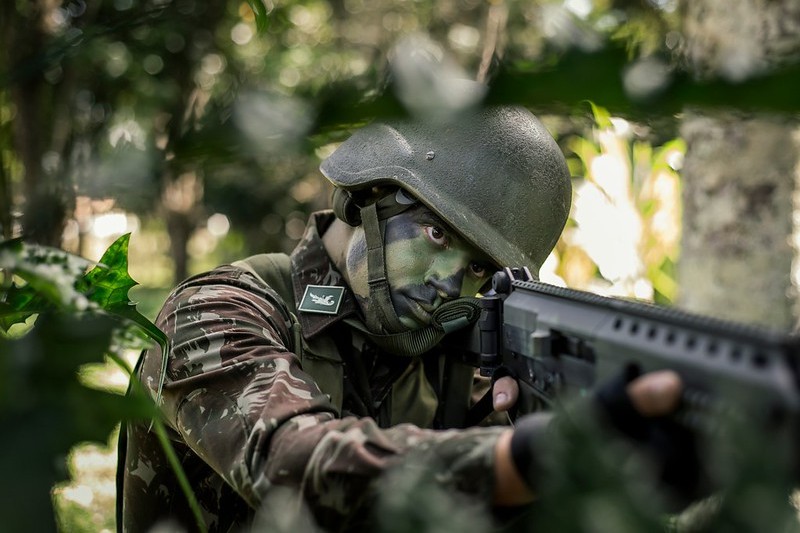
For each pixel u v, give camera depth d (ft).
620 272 12.49
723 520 1.87
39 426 1.60
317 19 28.02
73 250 2.48
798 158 10.96
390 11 28.12
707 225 11.46
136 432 5.72
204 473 5.65
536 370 4.13
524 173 5.74
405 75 1.48
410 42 1.56
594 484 1.90
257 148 1.52
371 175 5.58
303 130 1.50
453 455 3.16
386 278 5.62
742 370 2.26
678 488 2.48
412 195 5.59
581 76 1.40
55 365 1.67
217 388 4.50
